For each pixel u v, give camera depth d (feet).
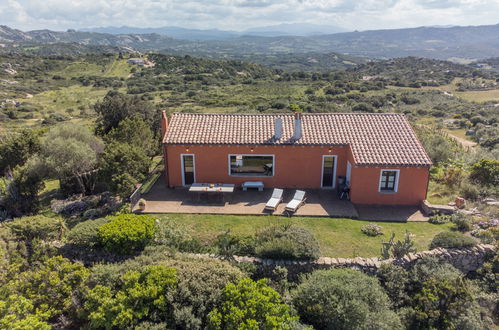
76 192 60.13
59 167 54.95
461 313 29.81
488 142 101.09
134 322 26.40
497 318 31.60
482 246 36.52
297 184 58.34
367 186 52.21
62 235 39.65
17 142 70.64
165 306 27.68
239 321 25.71
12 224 38.01
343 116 60.64
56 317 29.89
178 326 27.12
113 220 38.11
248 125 59.47
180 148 56.85
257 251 35.27
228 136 56.65
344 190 53.88
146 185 60.08
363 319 26.37
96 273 30.66
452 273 32.37
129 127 65.41
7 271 31.48
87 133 65.31
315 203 52.44
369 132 56.49
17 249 36.11
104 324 26.40
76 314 29.48
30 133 74.59
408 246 35.45
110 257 35.50
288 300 29.73
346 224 45.75
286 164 57.26
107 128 90.94
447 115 174.40
